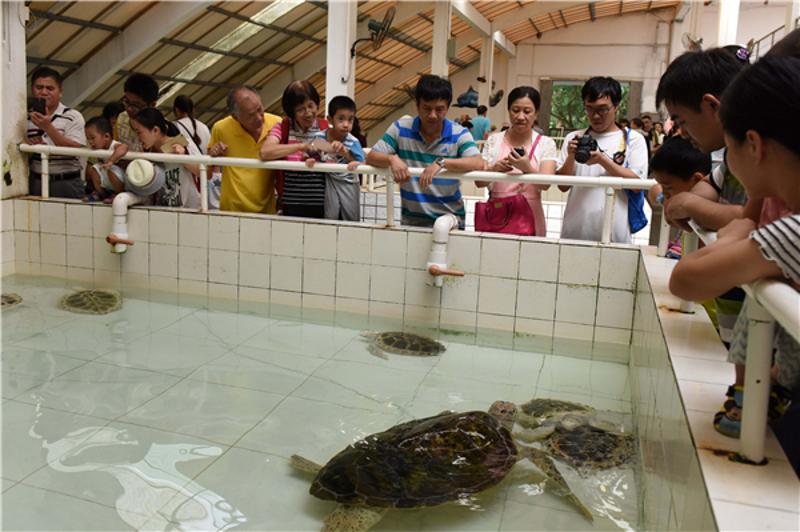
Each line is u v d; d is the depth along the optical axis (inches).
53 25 283.1
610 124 136.3
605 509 71.2
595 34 615.8
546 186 143.0
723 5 284.8
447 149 138.3
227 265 153.4
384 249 141.0
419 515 70.3
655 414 68.9
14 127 169.0
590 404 101.3
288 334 132.0
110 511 69.4
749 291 37.5
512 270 134.3
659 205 120.5
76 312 141.2
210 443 85.0
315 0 367.6
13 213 169.2
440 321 140.2
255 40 398.0
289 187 153.1
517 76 644.1
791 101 34.3
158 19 307.1
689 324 71.1
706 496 36.9
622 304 128.9
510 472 77.6
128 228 159.6
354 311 145.7
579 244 129.7
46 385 102.4
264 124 154.6
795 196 36.7
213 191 208.4
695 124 58.6
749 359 39.2
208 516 69.1
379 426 91.0
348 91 263.0
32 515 68.4
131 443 84.5
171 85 408.2
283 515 69.5
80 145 174.4
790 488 36.9
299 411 95.6
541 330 134.7
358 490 68.4
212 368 112.3
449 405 99.2
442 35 382.9
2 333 126.0
